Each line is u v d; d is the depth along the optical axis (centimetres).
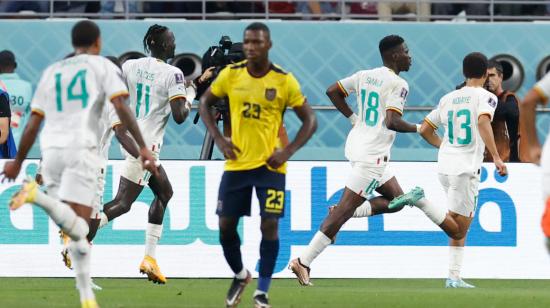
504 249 3694
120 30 4981
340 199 3538
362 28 5019
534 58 5075
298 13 5272
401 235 3688
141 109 3275
